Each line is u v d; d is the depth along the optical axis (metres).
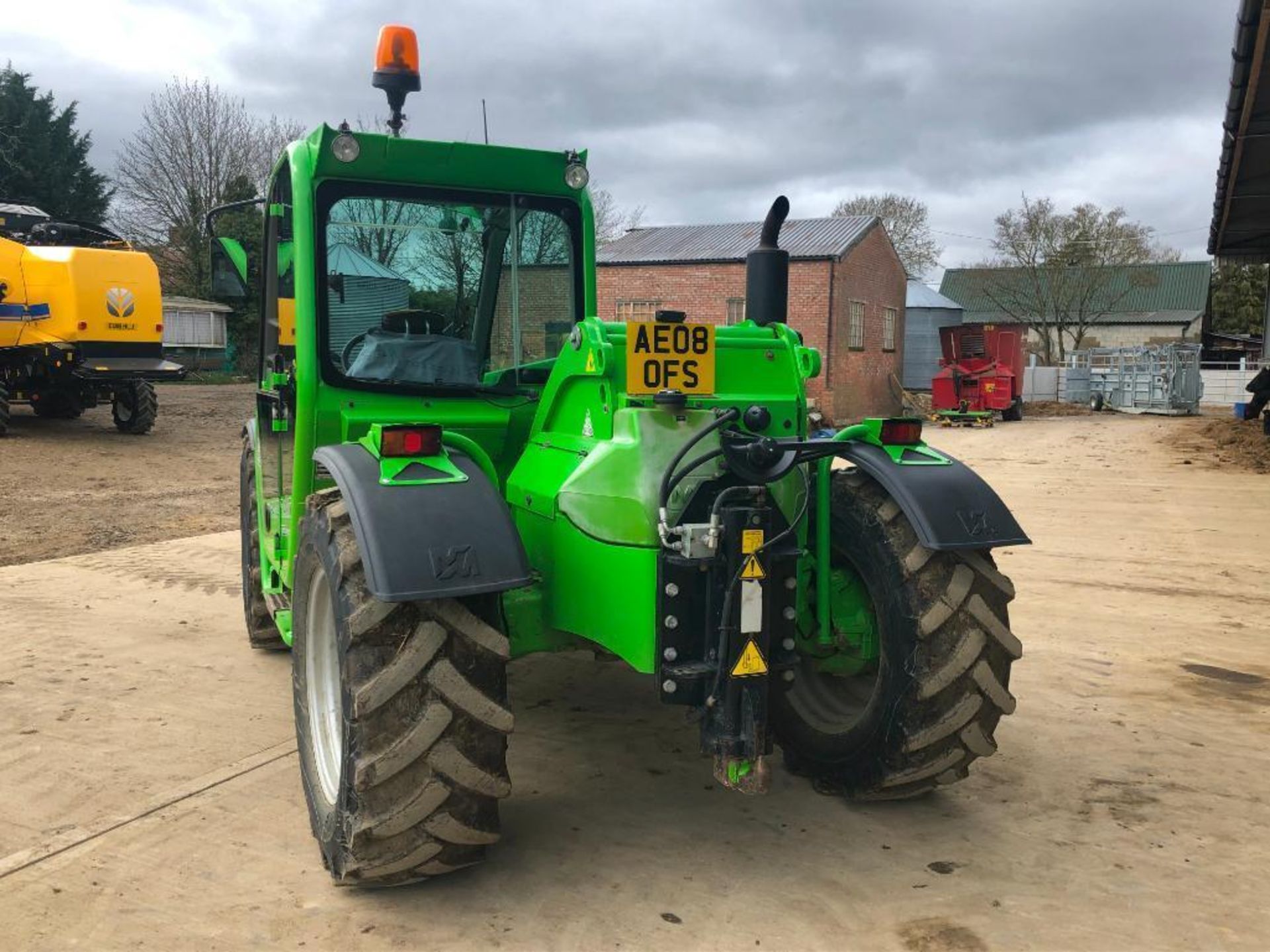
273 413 4.11
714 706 2.81
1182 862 3.12
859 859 3.12
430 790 2.65
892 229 53.62
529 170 3.85
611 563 2.92
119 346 14.70
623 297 24.33
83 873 2.98
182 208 36.09
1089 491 11.28
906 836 3.27
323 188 3.64
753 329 3.22
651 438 2.89
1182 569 7.25
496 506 2.79
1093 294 46.03
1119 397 28.66
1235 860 3.13
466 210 3.87
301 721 3.26
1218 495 10.88
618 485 2.89
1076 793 3.61
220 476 12.20
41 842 3.17
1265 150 12.35
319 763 3.13
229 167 36.31
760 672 2.81
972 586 3.13
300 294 3.59
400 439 2.85
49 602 6.15
